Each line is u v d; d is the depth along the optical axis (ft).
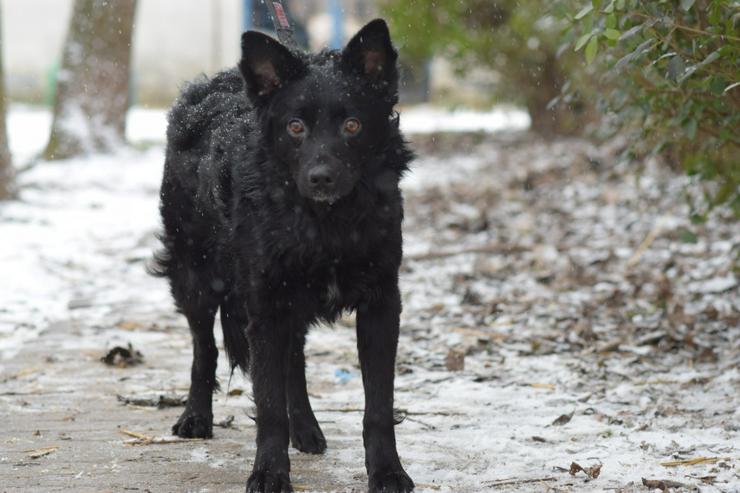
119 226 54.29
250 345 20.36
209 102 24.61
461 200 59.52
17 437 23.22
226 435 23.81
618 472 19.89
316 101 19.61
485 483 19.56
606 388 26.94
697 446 21.30
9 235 50.06
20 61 179.01
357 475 20.53
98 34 79.10
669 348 30.14
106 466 21.11
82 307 38.29
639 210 50.60
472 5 77.61
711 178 30.53
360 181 19.77
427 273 42.83
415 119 107.86
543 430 23.30
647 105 27.86
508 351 31.17
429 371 29.40
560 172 63.21
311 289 20.48
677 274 38.37
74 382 28.40
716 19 22.91
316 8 125.80
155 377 28.99
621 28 24.71
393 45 20.06
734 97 26.53
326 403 26.25
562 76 76.28
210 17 197.98
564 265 41.57
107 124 80.43
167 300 39.73
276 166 20.11
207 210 23.31
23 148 84.99
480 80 85.20
